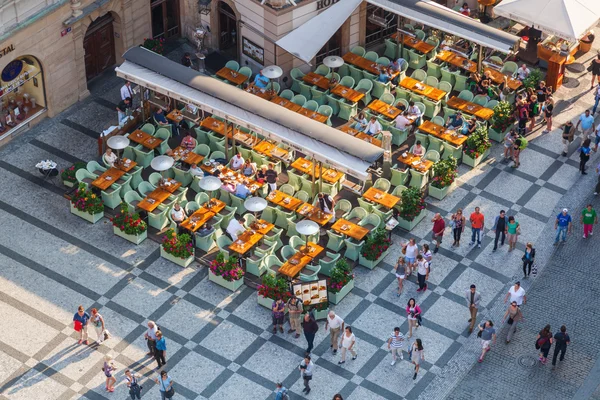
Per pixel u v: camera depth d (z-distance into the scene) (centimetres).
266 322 4619
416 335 4591
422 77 5688
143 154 5228
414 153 5216
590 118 5366
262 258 4734
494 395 4400
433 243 4934
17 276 4750
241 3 5569
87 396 4341
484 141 5291
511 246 4916
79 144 5353
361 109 5644
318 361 4481
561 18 5612
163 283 4756
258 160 5238
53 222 4978
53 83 5381
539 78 5628
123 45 5688
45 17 5162
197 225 4847
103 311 4641
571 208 5156
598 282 4831
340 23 5547
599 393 4412
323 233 4947
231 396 4359
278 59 5584
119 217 4888
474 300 4516
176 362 4466
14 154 5269
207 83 5125
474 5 6178
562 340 4400
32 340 4519
